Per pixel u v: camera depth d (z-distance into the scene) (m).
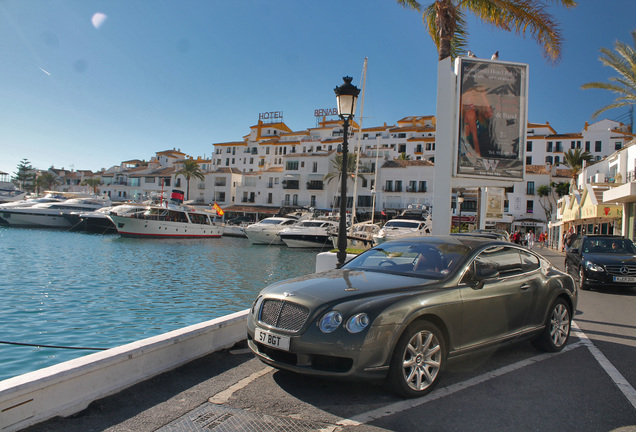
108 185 93.00
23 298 14.81
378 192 68.19
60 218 55.81
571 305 6.12
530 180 64.94
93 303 14.42
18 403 3.18
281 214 69.56
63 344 9.64
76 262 25.56
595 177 39.06
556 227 45.75
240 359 5.16
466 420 3.59
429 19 14.31
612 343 6.40
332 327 3.79
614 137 71.56
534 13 12.70
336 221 46.59
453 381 4.57
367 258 5.57
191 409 3.71
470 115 11.73
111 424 3.38
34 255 27.91
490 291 4.82
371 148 82.06
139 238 46.94
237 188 80.69
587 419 3.66
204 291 17.78
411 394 4.00
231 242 49.66
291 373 4.69
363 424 3.48
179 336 4.81
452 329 4.36
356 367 3.70
